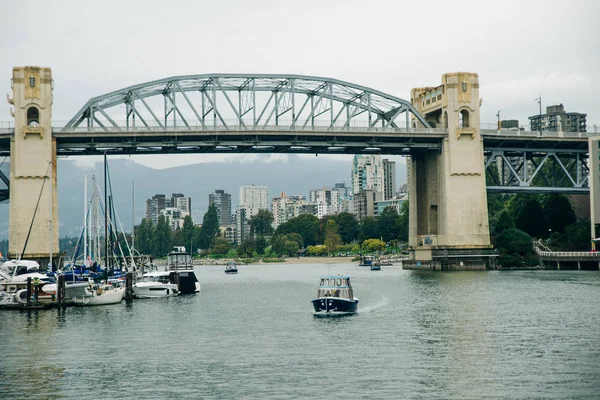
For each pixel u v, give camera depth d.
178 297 122.00
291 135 158.88
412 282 140.38
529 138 172.25
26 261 118.62
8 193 155.00
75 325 84.56
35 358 65.06
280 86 161.62
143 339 74.56
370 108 164.88
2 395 53.03
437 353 64.12
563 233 191.00
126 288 112.88
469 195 167.12
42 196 143.38
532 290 114.69
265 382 55.34
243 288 147.38
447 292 116.00
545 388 52.44
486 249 167.00
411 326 79.50
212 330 80.31
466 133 166.38
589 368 57.72
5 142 148.62
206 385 54.94
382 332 75.88
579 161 178.38
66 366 61.66
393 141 167.25
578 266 165.50
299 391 52.75
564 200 196.25
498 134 170.25
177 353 66.88
